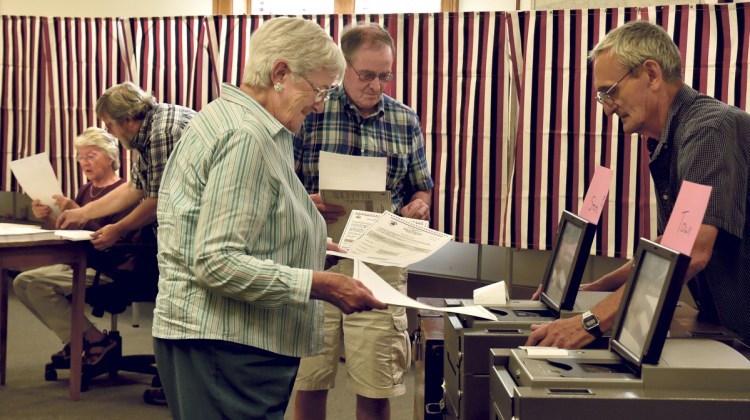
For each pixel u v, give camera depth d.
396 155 2.81
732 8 3.71
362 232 2.34
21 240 3.54
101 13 5.77
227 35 4.91
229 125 1.67
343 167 2.58
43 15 5.93
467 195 4.37
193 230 1.66
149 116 3.61
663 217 2.09
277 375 1.74
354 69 2.65
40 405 3.79
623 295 1.63
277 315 1.72
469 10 4.72
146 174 3.69
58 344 4.87
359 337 2.68
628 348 1.53
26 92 5.62
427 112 4.42
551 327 1.74
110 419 3.62
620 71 1.94
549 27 4.12
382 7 5.06
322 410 2.80
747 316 1.94
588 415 1.34
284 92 1.75
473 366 1.78
